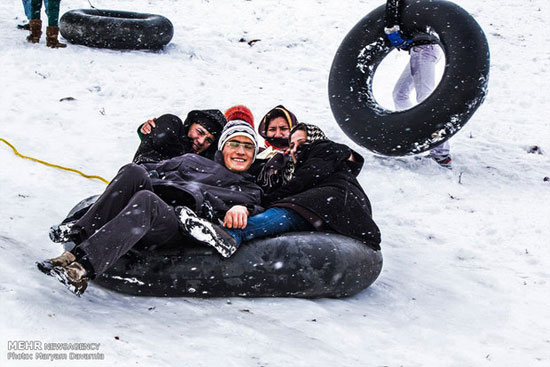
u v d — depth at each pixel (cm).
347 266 412
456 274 509
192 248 397
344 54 746
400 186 703
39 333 296
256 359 317
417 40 739
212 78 1020
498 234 598
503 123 955
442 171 753
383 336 378
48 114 788
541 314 443
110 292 387
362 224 443
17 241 432
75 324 315
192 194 410
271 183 478
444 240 583
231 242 390
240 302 394
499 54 1286
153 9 1442
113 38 1098
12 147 664
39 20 1069
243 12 1448
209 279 389
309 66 1133
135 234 352
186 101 898
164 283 386
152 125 516
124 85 932
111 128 778
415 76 778
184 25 1325
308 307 398
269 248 402
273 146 561
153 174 439
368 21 743
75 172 631
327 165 457
